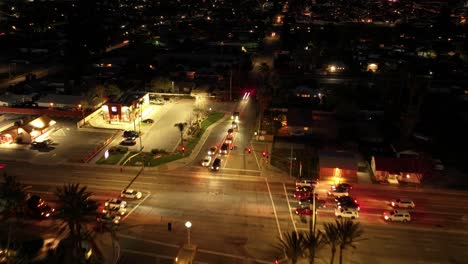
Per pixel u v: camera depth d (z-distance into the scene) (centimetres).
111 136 11569
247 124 12775
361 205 8394
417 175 9431
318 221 7731
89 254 6469
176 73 18388
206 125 12588
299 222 7706
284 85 16612
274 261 6625
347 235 5838
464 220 7962
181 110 13900
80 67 18538
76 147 10831
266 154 10556
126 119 12600
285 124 12712
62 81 16888
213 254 6775
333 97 14612
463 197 8831
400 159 9656
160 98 14950
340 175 9375
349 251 6906
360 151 11025
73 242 6166
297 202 8419
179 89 16150
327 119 13475
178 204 8238
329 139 11806
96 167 9731
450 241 7306
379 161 9606
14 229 7194
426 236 7425
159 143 11144
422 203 8538
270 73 18050
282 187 9031
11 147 10794
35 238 7050
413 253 6938
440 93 16225
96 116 13100
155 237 7188
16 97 14425
